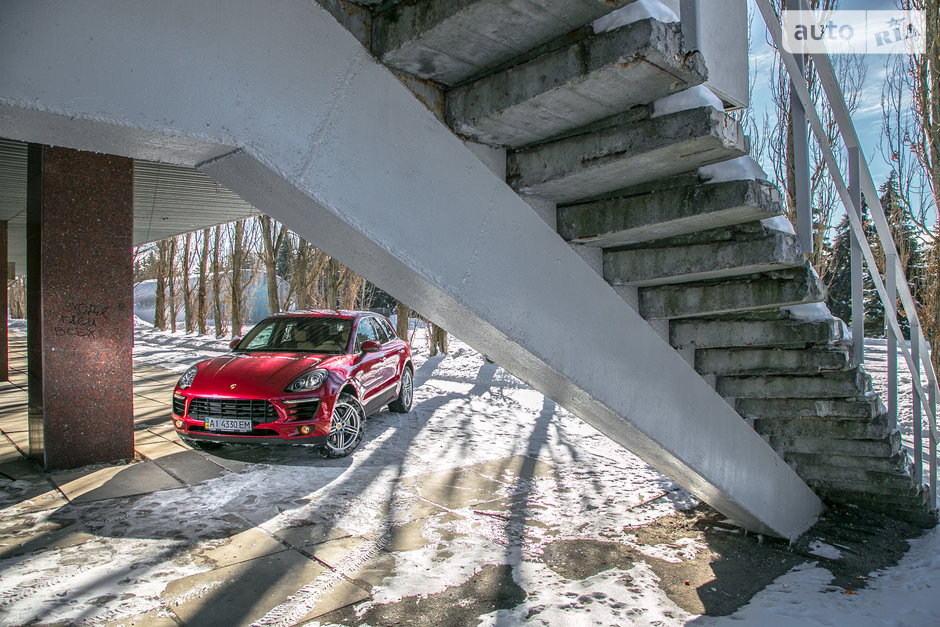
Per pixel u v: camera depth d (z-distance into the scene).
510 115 2.15
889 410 3.90
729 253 2.62
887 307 3.73
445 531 4.16
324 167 1.78
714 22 2.86
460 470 5.73
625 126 2.17
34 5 1.29
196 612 2.96
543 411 9.20
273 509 4.49
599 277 2.77
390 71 2.09
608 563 3.72
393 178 1.95
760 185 2.26
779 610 3.13
